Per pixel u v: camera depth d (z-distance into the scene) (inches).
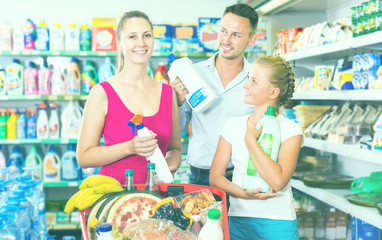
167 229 36.3
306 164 123.2
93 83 154.0
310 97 106.6
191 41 154.0
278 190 51.1
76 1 166.7
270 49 134.2
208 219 36.8
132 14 59.1
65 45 156.4
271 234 54.9
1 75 150.1
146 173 58.6
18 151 154.9
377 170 106.7
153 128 62.2
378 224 77.1
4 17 164.1
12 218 49.6
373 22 82.7
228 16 67.5
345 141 94.3
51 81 155.6
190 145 77.6
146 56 59.6
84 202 41.4
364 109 99.0
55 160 155.0
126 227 36.2
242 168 56.7
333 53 123.7
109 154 56.0
